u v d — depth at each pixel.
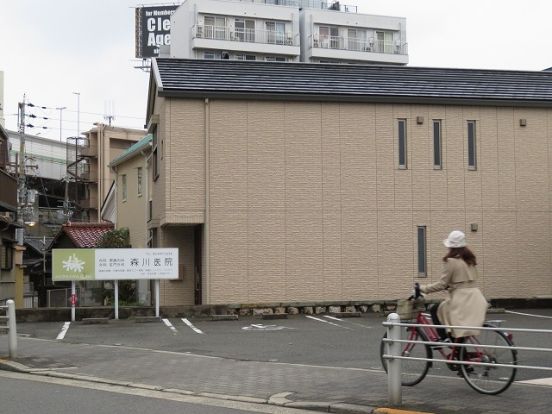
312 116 22.12
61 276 18.98
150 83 24.03
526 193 23.27
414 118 22.80
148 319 19.03
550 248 23.23
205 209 21.20
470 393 8.18
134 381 9.96
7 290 30.20
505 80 23.92
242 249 21.31
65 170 71.44
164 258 19.39
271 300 21.31
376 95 22.30
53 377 10.56
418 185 22.58
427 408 7.48
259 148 21.70
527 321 18.44
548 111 23.72
